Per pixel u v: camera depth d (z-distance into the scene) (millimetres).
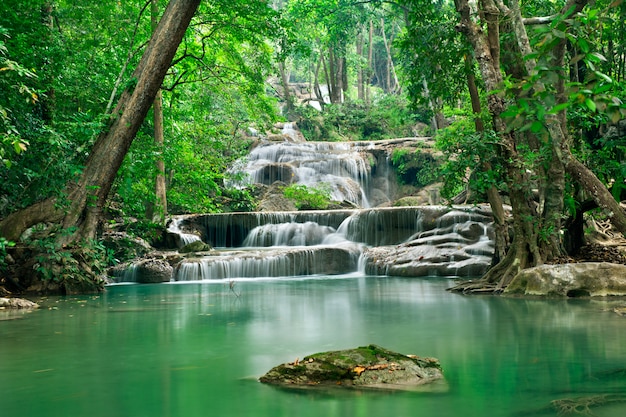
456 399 3943
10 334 7281
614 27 12383
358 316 8711
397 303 10406
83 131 12672
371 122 43094
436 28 14273
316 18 39875
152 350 6102
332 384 4469
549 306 9375
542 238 11820
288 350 6004
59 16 16297
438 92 15297
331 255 18516
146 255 17562
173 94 19094
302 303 10656
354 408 3756
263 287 14320
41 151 12750
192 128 25219
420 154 32250
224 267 17328
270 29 17094
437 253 17484
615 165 11773
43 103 14555
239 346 6277
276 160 33719
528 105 3293
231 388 4391
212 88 22047
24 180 13422
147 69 13219
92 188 13023
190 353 5906
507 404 3795
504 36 12430
